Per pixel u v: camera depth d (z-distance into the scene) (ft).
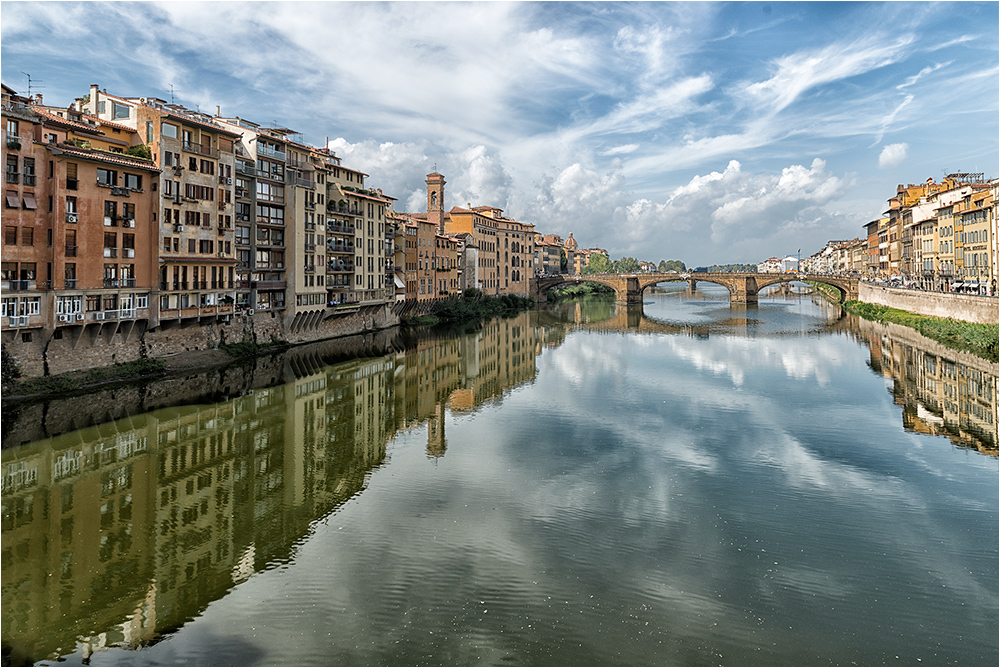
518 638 69.56
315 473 122.21
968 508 102.63
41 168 163.84
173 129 204.23
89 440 137.59
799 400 178.70
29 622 73.72
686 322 414.41
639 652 67.10
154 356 200.13
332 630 71.31
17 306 156.76
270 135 254.88
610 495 109.70
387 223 360.69
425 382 213.87
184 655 67.62
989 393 181.16
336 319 308.81
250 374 211.61
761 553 88.28
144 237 194.18
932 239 402.52
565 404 179.73
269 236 257.96
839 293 590.55
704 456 130.41
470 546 90.79
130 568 85.87
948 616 73.15
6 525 99.04
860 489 111.24
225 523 99.66
